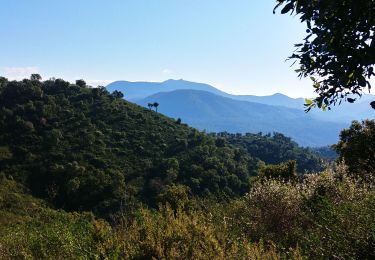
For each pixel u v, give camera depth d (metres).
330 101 3.22
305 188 10.11
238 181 80.62
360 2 2.63
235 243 5.17
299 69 3.27
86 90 136.00
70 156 91.25
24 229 9.09
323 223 6.39
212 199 9.49
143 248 5.07
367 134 13.34
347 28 2.78
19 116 102.81
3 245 7.84
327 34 2.88
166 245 5.12
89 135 100.62
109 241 5.55
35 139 95.62
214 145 113.50
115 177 80.69
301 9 2.89
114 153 98.25
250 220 8.19
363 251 5.16
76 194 75.12
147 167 91.50
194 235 5.40
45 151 91.88
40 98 115.12
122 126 116.75
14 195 70.75
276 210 8.41
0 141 93.06
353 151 13.05
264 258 4.87
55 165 82.12
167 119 134.62
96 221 6.61
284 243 6.68
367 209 5.95
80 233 7.18
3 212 60.25
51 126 104.38
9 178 79.75
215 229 5.96
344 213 6.17
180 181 82.06
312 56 3.04
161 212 6.63
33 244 7.43
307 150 160.62
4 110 101.88
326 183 9.66
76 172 80.75
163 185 79.69
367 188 8.40
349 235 5.46
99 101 129.75
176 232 5.37
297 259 5.09
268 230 7.89
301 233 6.87
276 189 9.14
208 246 5.01
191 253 4.89
